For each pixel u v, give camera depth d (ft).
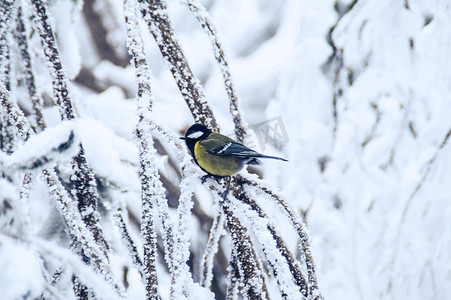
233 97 17.07
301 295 13.56
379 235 32.48
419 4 35.76
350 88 35.06
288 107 35.37
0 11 16.21
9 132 15.51
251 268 14.92
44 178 14.71
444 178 32.99
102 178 18.65
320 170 34.12
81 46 41.34
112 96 36.78
